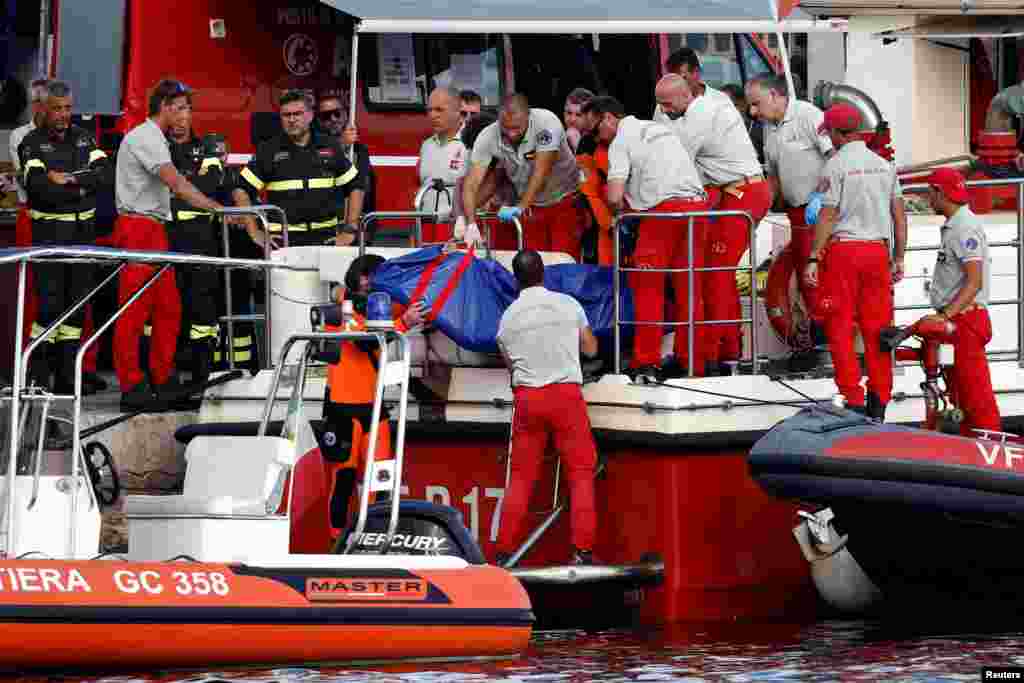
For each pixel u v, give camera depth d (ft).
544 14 154.92
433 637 115.14
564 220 146.92
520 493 131.23
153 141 150.10
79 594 105.19
